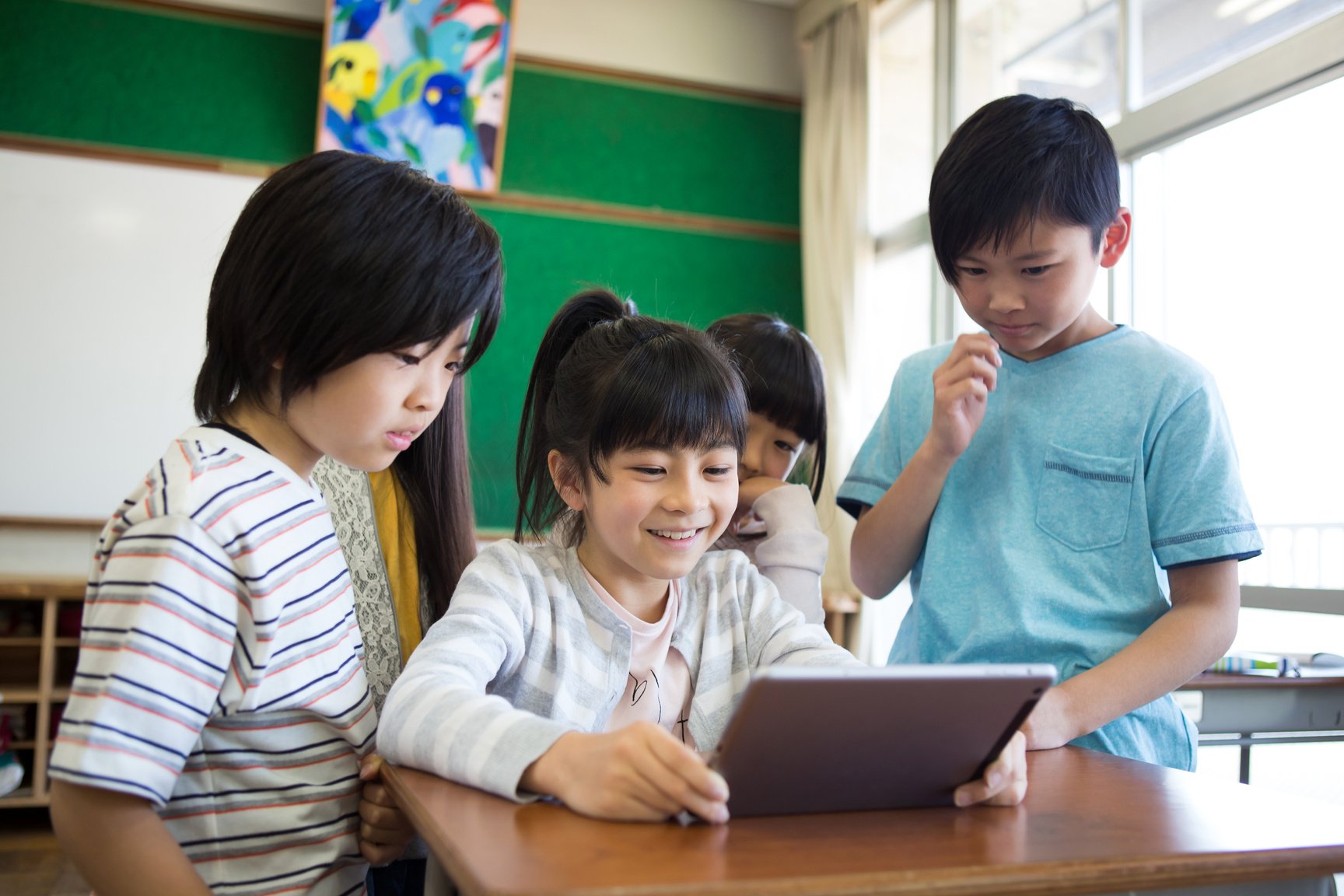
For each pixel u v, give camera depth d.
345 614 0.89
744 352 1.38
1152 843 0.65
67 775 0.69
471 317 0.85
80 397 3.52
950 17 3.74
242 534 0.78
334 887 0.85
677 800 0.64
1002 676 0.67
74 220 3.55
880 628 3.81
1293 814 0.74
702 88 4.37
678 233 4.30
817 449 1.46
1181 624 1.07
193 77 3.73
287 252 0.79
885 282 4.04
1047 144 1.05
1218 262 2.60
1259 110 2.48
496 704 0.75
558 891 0.51
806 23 4.38
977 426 1.16
